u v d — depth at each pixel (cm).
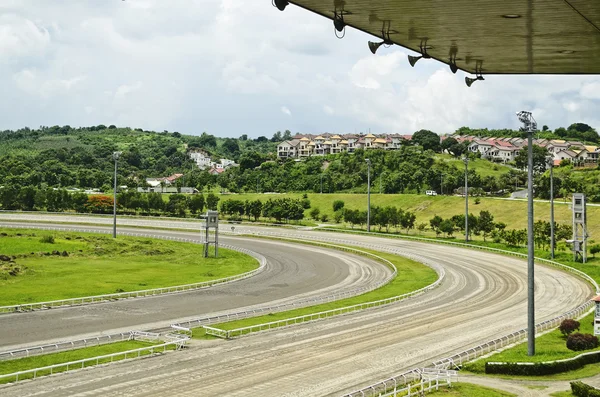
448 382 2517
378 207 10462
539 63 1902
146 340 3284
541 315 4106
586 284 5328
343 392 2416
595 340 3128
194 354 2978
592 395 2348
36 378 2512
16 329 3469
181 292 4897
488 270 6116
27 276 5275
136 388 2416
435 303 4512
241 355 2970
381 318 3941
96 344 3170
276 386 2480
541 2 1305
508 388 2520
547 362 2755
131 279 5409
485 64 1927
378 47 1625
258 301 4584
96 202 11206
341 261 6800
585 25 1475
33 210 11250
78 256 6556
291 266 6431
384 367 2791
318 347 3150
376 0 1302
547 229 7444
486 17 1416
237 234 9006
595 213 8706
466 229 8131
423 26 1496
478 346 3070
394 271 6147
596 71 2011
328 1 1312
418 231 9619
